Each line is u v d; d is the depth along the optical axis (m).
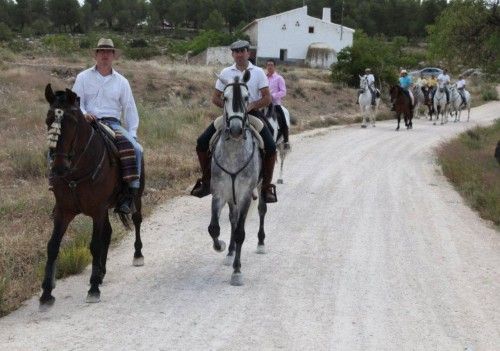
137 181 7.84
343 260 9.30
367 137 26.19
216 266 8.83
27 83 26.12
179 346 6.13
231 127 7.48
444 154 20.77
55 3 113.81
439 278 8.65
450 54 23.97
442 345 6.39
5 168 14.18
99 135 7.27
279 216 12.00
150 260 9.04
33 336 6.27
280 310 7.20
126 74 32.06
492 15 22.64
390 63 55.28
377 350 6.21
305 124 30.11
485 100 52.03
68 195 7.00
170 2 121.12
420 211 12.95
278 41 67.69
